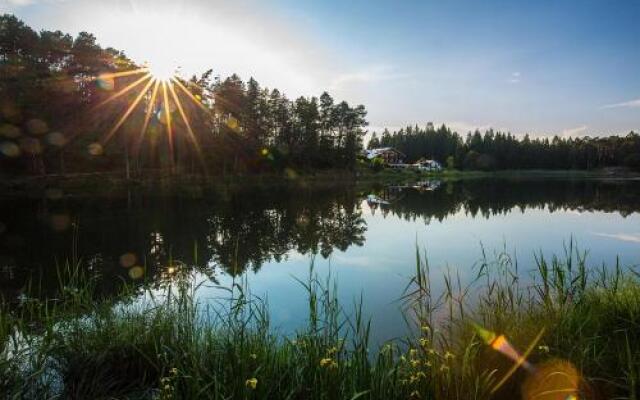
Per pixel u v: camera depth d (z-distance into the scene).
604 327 5.00
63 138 35.94
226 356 4.02
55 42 39.03
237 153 53.03
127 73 39.91
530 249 13.64
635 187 53.94
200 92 54.09
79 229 17.39
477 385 3.33
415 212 25.20
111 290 8.76
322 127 70.62
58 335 4.71
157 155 47.53
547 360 4.11
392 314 7.06
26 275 10.39
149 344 4.70
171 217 21.11
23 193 30.97
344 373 3.75
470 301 7.23
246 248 14.07
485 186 58.16
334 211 25.30
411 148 128.88
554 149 116.06
